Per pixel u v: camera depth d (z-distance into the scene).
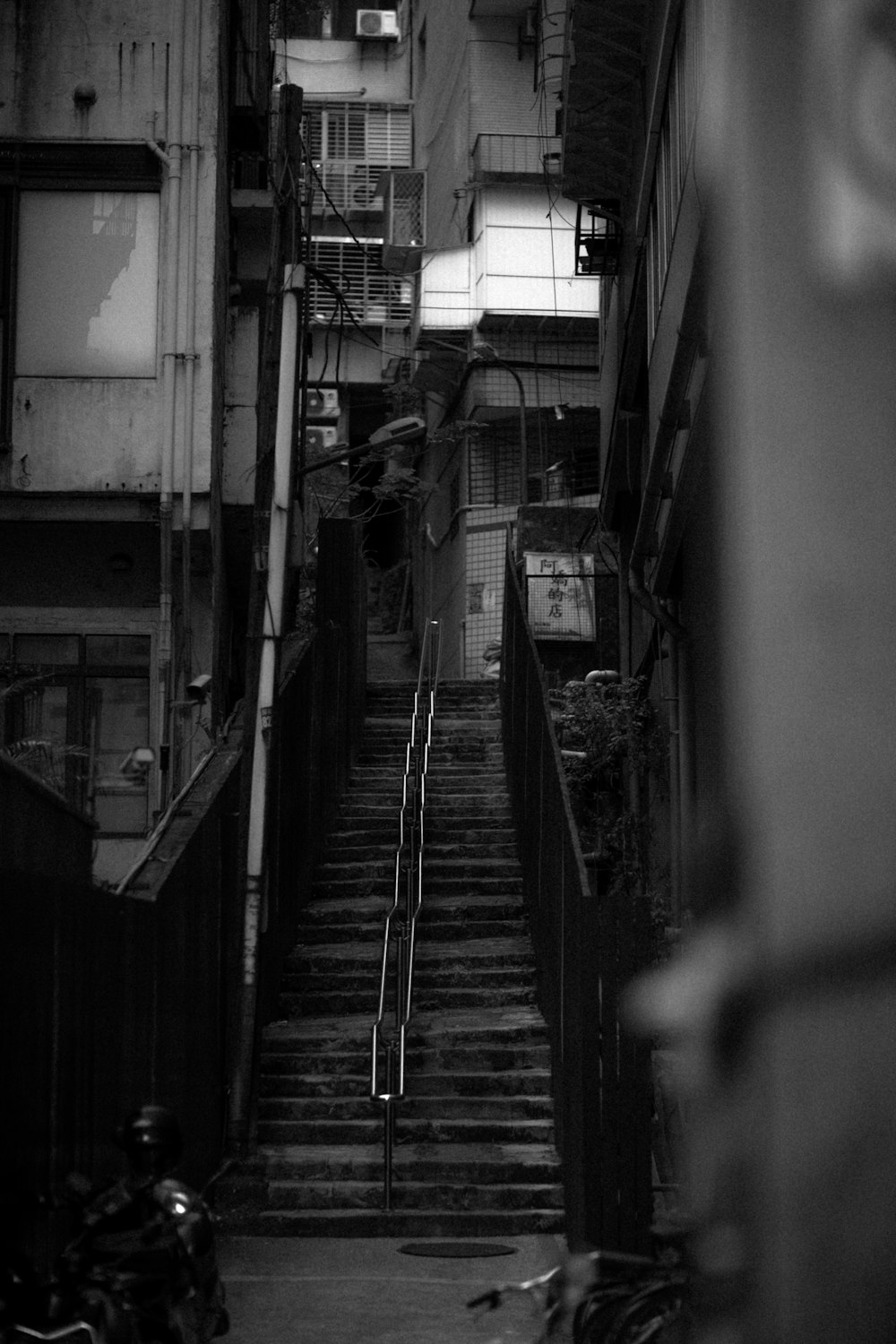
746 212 1.33
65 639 15.17
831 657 1.28
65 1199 5.28
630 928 8.20
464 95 28.14
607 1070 8.06
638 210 14.61
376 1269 9.00
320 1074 11.79
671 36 11.12
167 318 15.07
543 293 26.50
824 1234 1.25
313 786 15.06
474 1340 7.24
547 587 21.52
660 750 16.38
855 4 1.33
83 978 6.26
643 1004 1.47
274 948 12.73
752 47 1.34
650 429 14.16
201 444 14.98
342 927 14.23
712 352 1.47
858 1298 1.24
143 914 7.78
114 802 14.78
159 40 15.44
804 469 1.30
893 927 1.26
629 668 19.44
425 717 18.08
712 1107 1.37
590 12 13.38
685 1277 4.27
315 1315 7.75
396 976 12.58
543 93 25.47
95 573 15.23
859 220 1.31
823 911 1.26
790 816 1.28
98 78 15.38
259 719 11.45
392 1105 10.39
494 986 13.30
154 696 14.95
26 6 15.40
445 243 29.80
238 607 18.17
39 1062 5.37
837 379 1.30
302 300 12.66
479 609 26.75
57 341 15.09
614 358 19.14
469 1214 10.06
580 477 27.06
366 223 35.06
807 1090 1.26
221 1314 5.53
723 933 1.36
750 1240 1.29
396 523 40.44
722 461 1.36
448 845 15.78
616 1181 7.95
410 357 29.08
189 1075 9.30
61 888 5.89
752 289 1.32
